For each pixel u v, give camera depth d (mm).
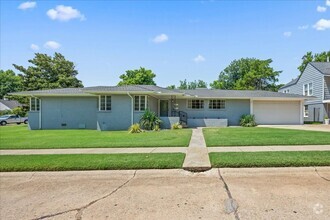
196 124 21141
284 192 4457
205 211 3707
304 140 10133
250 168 6102
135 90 16984
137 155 7531
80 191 4801
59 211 3848
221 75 57875
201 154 7590
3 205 4145
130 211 3779
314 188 4648
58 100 20000
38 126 19953
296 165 6152
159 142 10227
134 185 5105
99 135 13711
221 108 22469
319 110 25406
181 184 5102
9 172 6164
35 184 5324
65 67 40812
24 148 9320
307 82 27859
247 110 22500
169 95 20000
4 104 54469
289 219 3352
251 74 46438
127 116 17562
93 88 18391
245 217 3453
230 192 4516
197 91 24547
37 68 38812
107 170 6188
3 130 18891
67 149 9008
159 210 3793
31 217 3641
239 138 11188
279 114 22859
